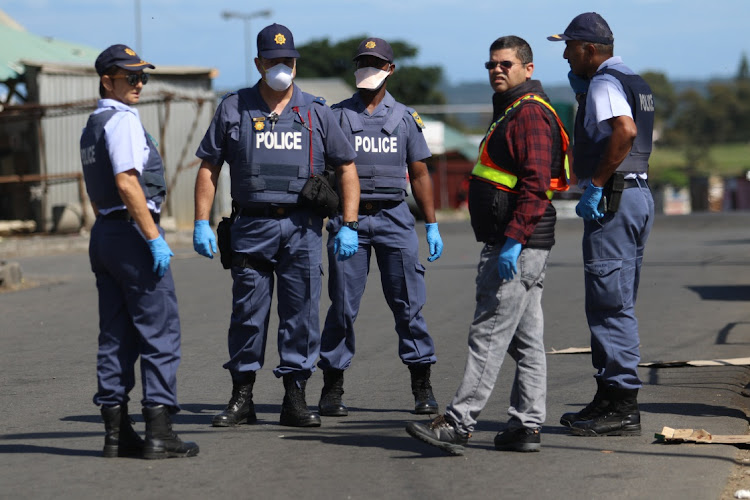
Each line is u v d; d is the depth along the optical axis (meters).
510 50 12.23
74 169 63.78
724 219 70.94
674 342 21.28
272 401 16.45
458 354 20.31
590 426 13.47
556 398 16.08
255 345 14.63
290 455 12.75
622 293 13.35
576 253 45.22
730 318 24.61
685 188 189.00
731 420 14.27
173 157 68.38
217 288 33.59
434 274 36.94
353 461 12.42
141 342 12.44
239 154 14.32
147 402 12.50
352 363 19.61
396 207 15.55
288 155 14.27
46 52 70.62
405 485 11.33
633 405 13.53
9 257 50.62
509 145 12.08
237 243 14.45
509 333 12.37
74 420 15.05
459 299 29.27
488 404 15.77
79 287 34.88
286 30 14.08
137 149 11.94
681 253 44.28
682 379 17.31
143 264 12.16
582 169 13.52
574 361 19.28
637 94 13.18
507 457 12.47
